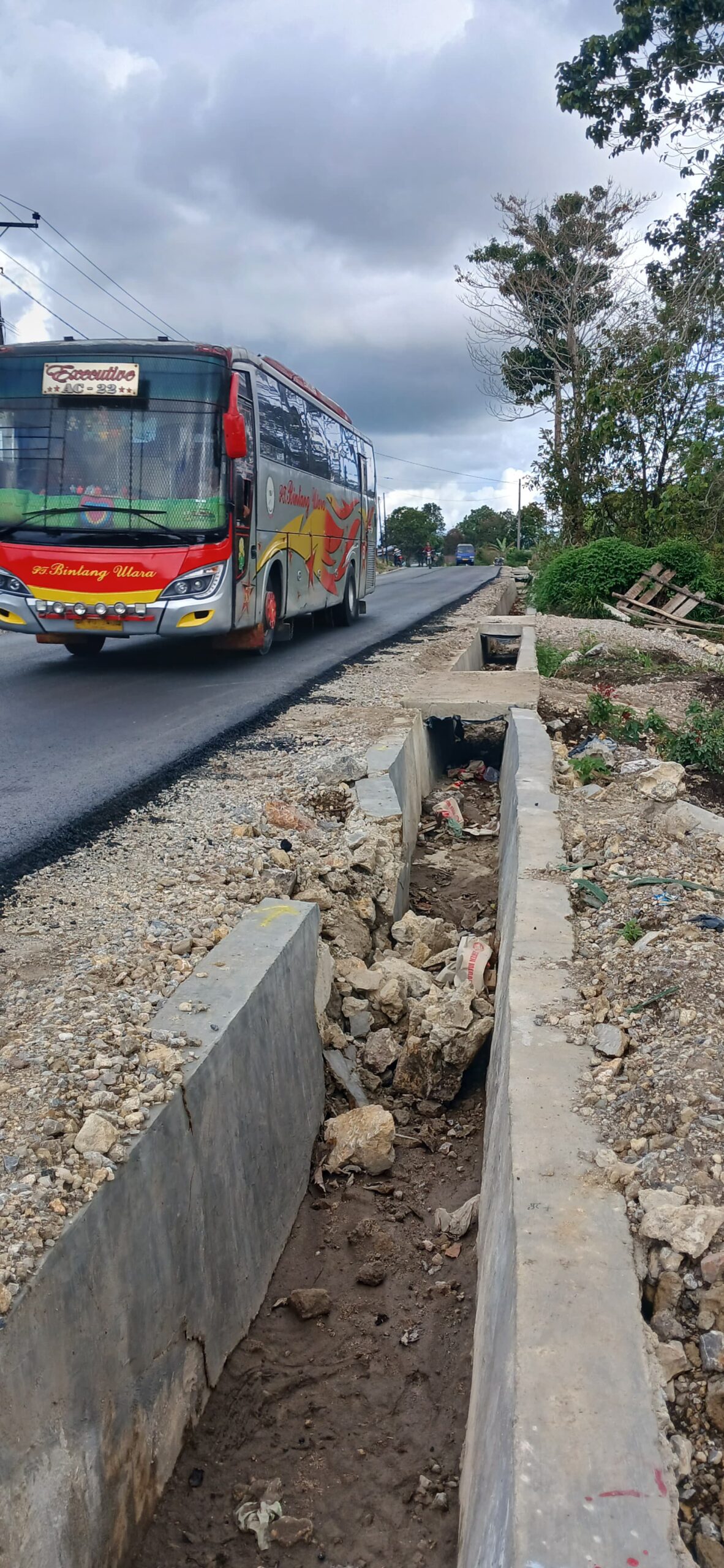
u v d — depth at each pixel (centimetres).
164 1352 344
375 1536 336
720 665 1600
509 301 3512
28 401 1116
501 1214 329
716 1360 251
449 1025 598
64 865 594
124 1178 316
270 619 1378
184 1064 375
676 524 2670
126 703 1077
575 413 3108
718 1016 394
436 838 977
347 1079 579
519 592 3659
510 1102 358
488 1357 302
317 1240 486
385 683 1235
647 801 738
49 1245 278
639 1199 300
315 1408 390
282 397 1390
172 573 1101
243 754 870
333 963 604
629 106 2197
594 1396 239
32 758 833
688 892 534
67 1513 276
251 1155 432
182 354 1115
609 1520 211
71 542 1109
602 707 1084
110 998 423
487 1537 233
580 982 447
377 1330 430
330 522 1736
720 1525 218
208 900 555
